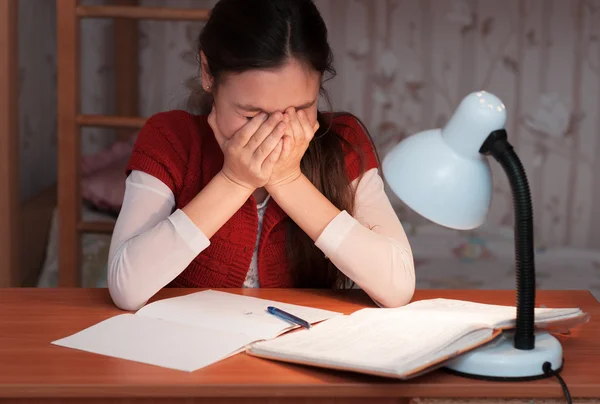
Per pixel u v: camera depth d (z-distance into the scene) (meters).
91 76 3.73
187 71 3.72
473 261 3.37
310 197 1.43
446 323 1.23
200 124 1.64
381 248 1.43
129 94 3.67
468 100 1.13
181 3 3.69
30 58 3.15
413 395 1.10
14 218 2.50
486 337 1.16
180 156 1.59
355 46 3.74
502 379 1.11
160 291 1.53
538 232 3.82
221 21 1.34
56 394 1.08
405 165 1.15
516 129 3.75
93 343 1.22
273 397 1.11
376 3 3.70
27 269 2.80
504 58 3.71
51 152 3.53
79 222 2.59
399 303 1.43
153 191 1.54
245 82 1.31
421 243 3.55
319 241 1.43
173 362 1.15
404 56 3.73
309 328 1.27
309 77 1.33
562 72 3.70
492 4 3.68
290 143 1.34
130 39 3.64
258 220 1.60
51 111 3.52
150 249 1.39
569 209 3.79
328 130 1.59
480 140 1.12
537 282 3.09
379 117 3.78
